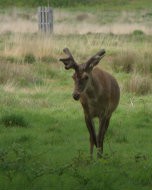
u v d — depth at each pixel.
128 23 141.38
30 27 118.25
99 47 76.88
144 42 86.56
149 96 52.78
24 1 192.38
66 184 26.14
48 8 104.94
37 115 43.38
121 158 31.56
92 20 152.50
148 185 27.17
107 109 33.62
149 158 31.66
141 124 41.97
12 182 26.30
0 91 51.88
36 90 53.72
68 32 105.56
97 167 28.80
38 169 27.97
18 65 63.69
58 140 37.03
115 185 26.44
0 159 29.33
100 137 33.16
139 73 62.66
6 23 130.12
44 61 68.00
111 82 34.28
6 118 41.16
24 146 34.94
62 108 46.78
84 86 31.95
